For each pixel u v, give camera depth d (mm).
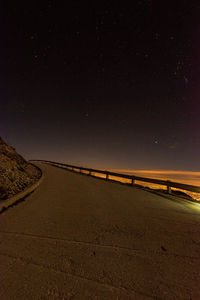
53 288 2088
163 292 2104
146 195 8805
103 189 9883
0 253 2787
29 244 3107
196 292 2131
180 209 6156
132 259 2797
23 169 10508
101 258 2779
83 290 2072
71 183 11242
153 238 3619
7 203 5391
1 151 9750
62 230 3801
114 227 4133
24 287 2086
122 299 1965
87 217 4773
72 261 2650
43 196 7047
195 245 3377
